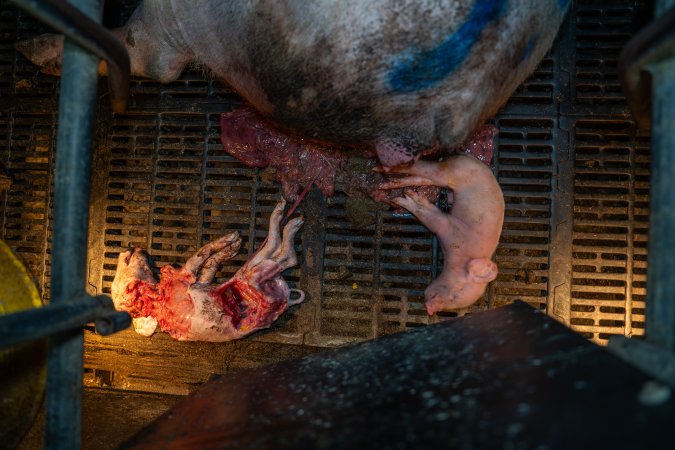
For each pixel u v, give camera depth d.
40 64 0.72
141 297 0.70
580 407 0.30
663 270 0.36
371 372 0.44
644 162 0.68
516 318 0.44
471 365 0.39
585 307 0.70
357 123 0.54
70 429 0.45
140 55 0.66
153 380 0.75
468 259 0.63
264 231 0.75
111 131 0.76
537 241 0.71
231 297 0.71
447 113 0.52
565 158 0.69
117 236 0.76
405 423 0.34
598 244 0.70
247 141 0.71
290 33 0.49
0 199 0.78
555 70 0.70
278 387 0.47
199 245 0.75
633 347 0.37
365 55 0.48
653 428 0.27
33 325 0.38
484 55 0.49
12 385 0.48
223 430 0.41
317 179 0.70
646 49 0.37
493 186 0.62
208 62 0.60
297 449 0.34
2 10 0.78
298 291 0.73
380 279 0.73
